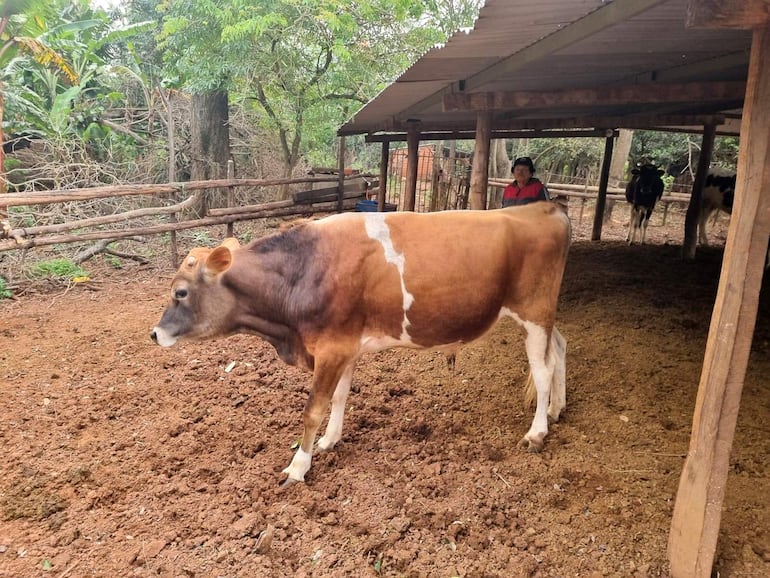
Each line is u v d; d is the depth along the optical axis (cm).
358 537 292
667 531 292
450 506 315
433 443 379
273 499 323
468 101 487
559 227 356
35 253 812
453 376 475
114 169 1125
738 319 227
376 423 405
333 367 329
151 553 278
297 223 346
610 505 315
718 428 238
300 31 1151
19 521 302
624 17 277
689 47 383
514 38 365
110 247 898
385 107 752
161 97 1326
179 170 1339
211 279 330
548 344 369
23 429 388
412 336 341
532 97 475
